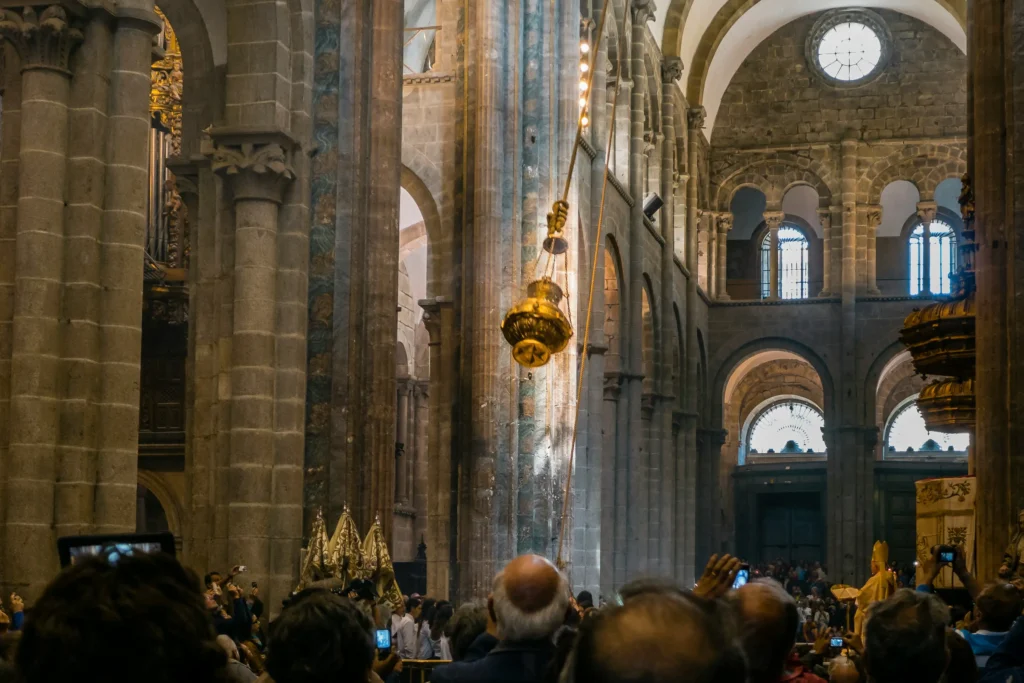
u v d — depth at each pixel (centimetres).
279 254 2077
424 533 4628
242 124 2055
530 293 2083
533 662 585
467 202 3150
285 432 2039
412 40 3747
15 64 1652
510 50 3247
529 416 3209
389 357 2148
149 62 1698
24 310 1608
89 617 254
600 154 4034
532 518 3173
